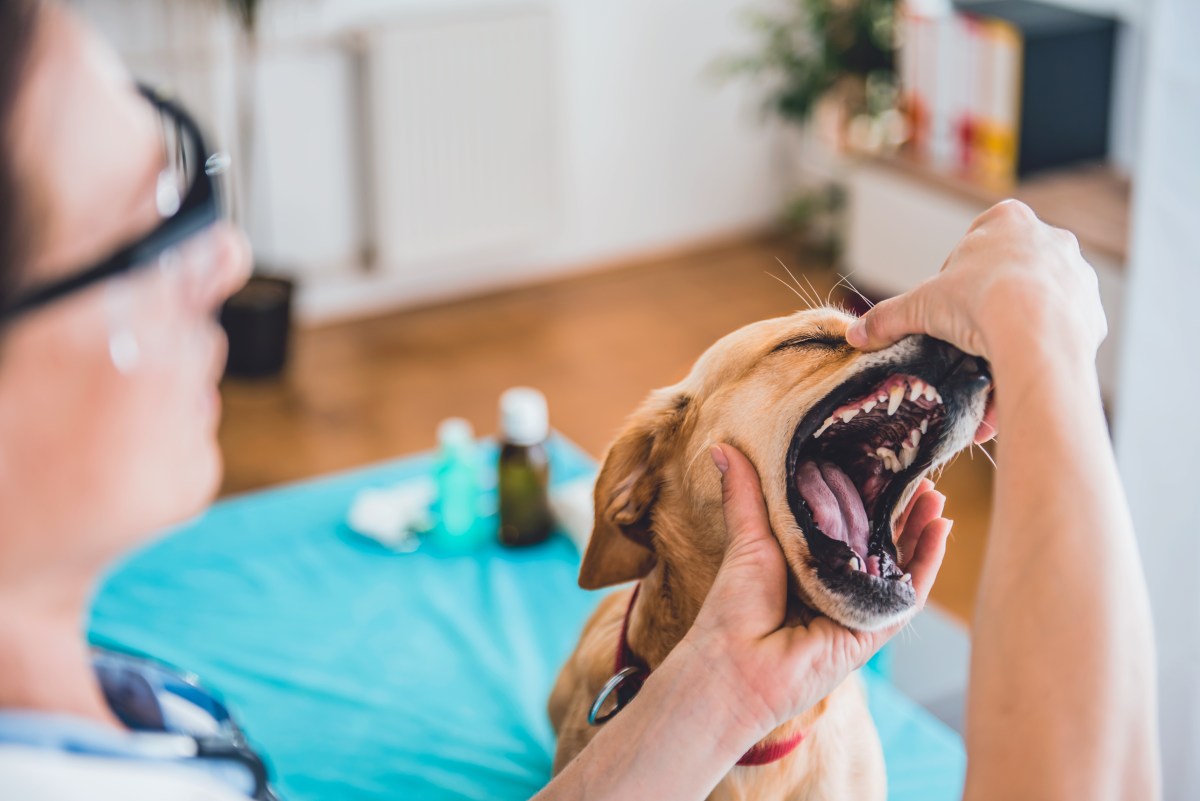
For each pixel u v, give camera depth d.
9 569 0.40
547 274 4.39
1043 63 3.12
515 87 3.97
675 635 1.06
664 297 4.22
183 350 0.42
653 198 4.49
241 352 3.59
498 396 3.58
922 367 0.84
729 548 0.90
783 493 0.93
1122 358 1.63
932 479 1.07
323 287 4.04
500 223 4.14
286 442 3.34
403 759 1.52
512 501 2.01
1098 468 0.52
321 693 1.65
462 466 2.04
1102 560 0.50
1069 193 3.12
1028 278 0.60
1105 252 2.76
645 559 1.12
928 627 1.86
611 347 3.88
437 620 1.84
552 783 0.80
